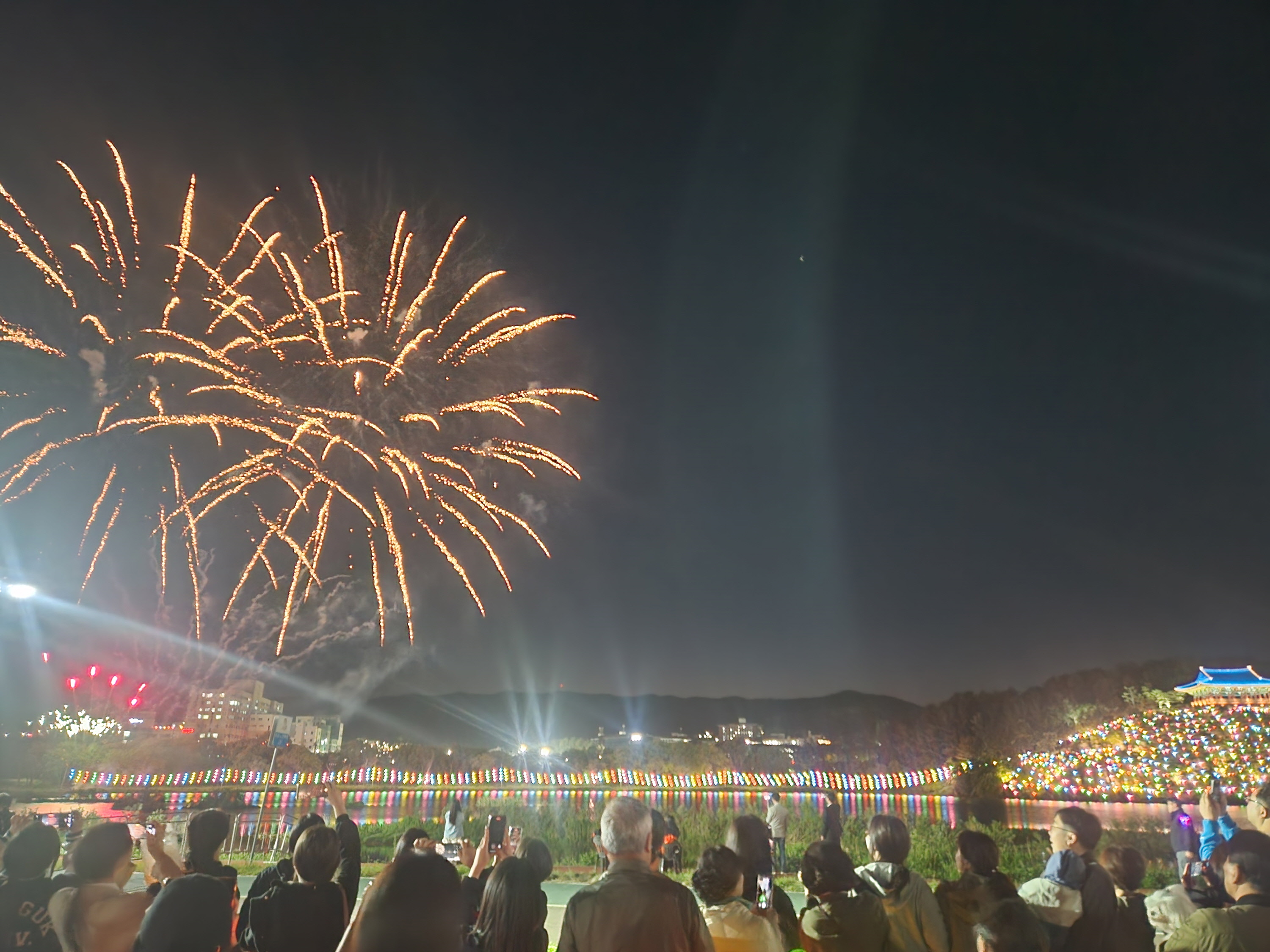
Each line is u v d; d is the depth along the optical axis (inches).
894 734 2866.6
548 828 719.1
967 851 218.2
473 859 280.5
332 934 191.9
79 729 1462.8
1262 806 218.7
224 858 639.1
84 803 1339.8
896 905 212.8
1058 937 210.1
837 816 601.0
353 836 263.1
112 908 189.6
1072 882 218.4
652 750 2728.8
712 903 200.8
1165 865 565.9
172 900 171.3
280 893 193.6
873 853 228.2
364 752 2410.2
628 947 164.9
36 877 204.4
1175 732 1273.4
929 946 209.0
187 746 1713.8
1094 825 226.2
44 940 197.0
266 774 1838.1
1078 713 1920.5
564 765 2625.5
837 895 208.1
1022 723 2340.1
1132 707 1854.1
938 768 2426.2
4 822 425.1
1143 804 1530.5
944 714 2674.7
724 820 732.7
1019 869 585.3
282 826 740.7
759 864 233.6
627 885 172.7
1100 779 1316.4
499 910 189.5
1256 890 186.7
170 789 1558.8
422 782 2247.8
